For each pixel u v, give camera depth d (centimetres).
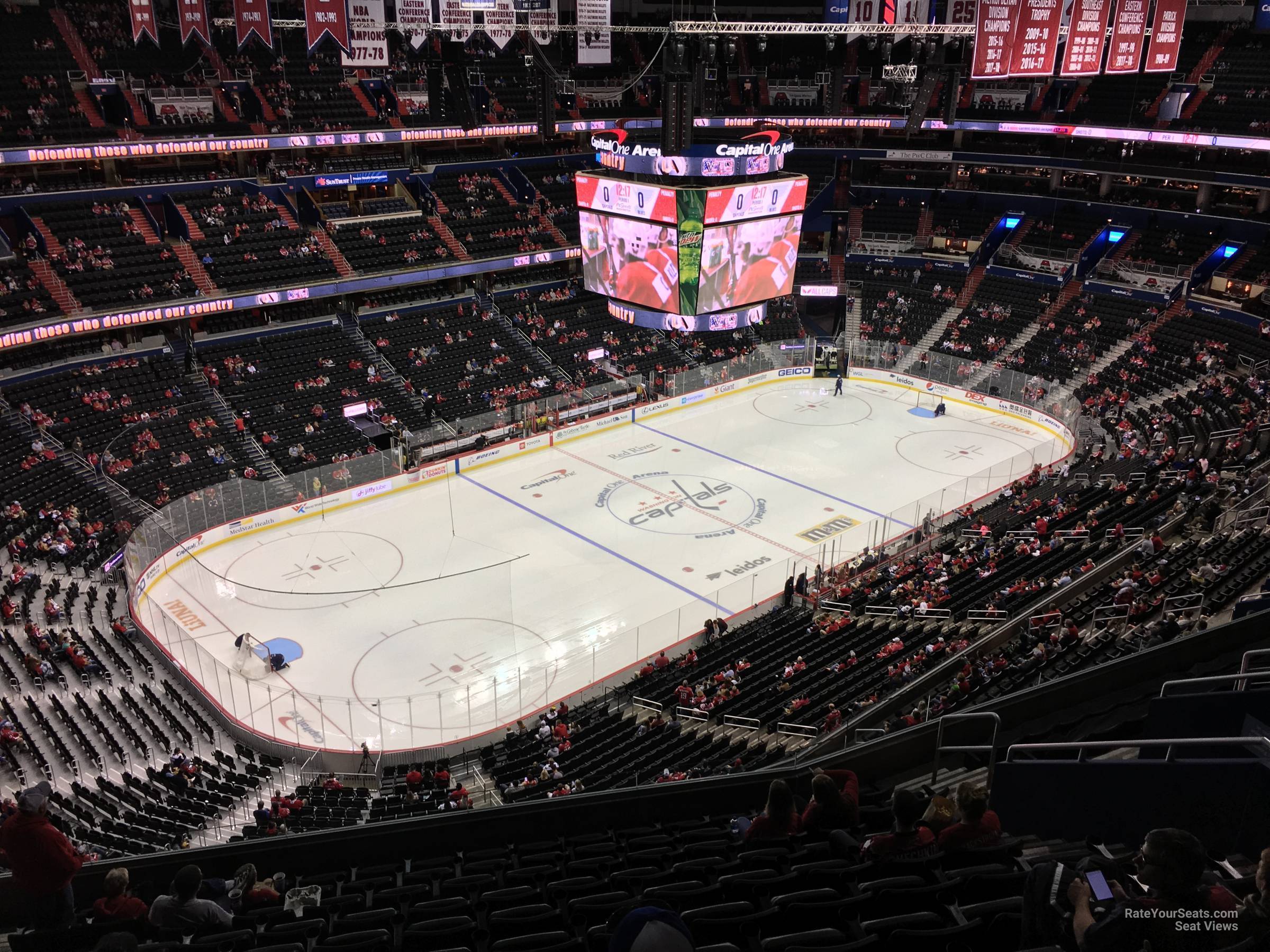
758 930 733
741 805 1224
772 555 3800
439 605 3419
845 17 3319
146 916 891
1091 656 2052
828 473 4559
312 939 859
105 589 3297
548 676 3009
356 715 2791
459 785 2341
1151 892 551
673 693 2738
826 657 2789
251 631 3234
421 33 3359
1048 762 911
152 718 2595
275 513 4009
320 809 2175
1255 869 730
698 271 3098
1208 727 945
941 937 630
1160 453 3984
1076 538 3262
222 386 4612
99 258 4628
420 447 4512
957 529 3738
